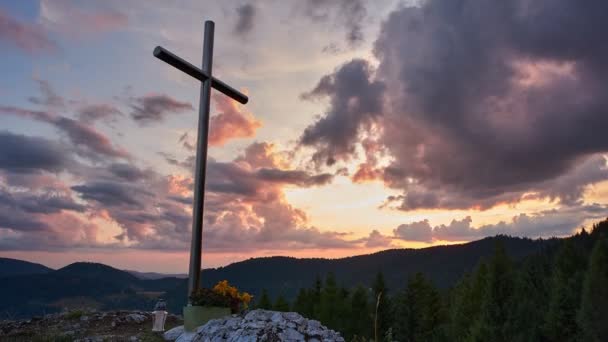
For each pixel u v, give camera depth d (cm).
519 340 5241
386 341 1117
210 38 1588
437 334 6531
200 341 1099
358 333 5925
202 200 1469
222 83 1612
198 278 1417
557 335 5381
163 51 1417
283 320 1122
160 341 1258
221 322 1154
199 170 1481
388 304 6344
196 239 1434
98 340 1228
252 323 1095
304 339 1051
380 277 6419
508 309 5372
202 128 1516
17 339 1235
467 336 5638
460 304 6259
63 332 1318
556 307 5469
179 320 1555
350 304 6081
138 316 1527
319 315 6234
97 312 1560
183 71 1508
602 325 5031
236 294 1334
